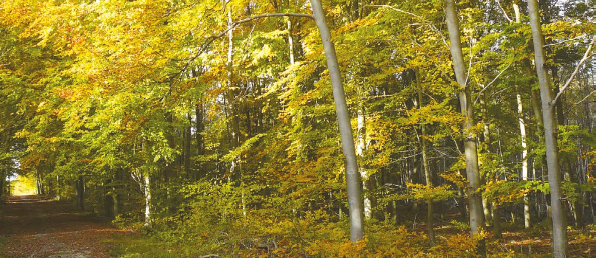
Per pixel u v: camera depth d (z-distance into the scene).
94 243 13.61
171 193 16.30
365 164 11.47
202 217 10.42
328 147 11.35
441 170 26.52
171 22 8.79
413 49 9.46
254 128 21.53
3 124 15.78
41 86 14.27
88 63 7.53
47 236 15.69
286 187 9.29
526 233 14.69
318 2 6.29
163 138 13.62
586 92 24.72
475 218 6.91
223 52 11.67
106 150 14.12
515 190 7.73
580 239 10.69
